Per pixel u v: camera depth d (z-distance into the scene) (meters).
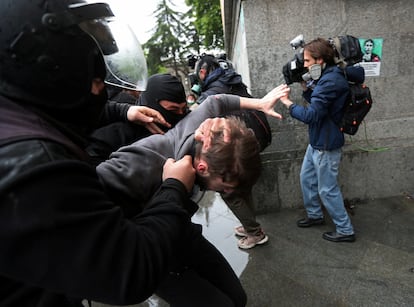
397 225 2.73
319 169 2.48
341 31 2.91
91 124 0.79
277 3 2.82
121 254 0.62
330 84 2.20
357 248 2.46
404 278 2.09
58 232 0.55
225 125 1.00
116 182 1.00
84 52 0.68
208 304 1.27
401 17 2.90
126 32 0.99
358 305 1.92
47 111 0.67
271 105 1.51
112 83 1.01
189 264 1.30
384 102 3.08
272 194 3.17
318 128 2.39
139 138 1.61
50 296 0.72
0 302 0.68
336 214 2.53
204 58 2.70
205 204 3.58
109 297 0.62
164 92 1.58
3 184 0.52
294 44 2.54
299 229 2.84
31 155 0.56
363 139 3.14
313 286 2.11
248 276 2.28
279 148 3.08
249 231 2.57
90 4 0.70
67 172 0.58
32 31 0.60
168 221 0.74
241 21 3.24
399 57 2.99
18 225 0.53
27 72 0.62
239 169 0.97
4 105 0.63
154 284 0.67
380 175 3.18
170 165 0.94
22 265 0.56
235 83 2.48
